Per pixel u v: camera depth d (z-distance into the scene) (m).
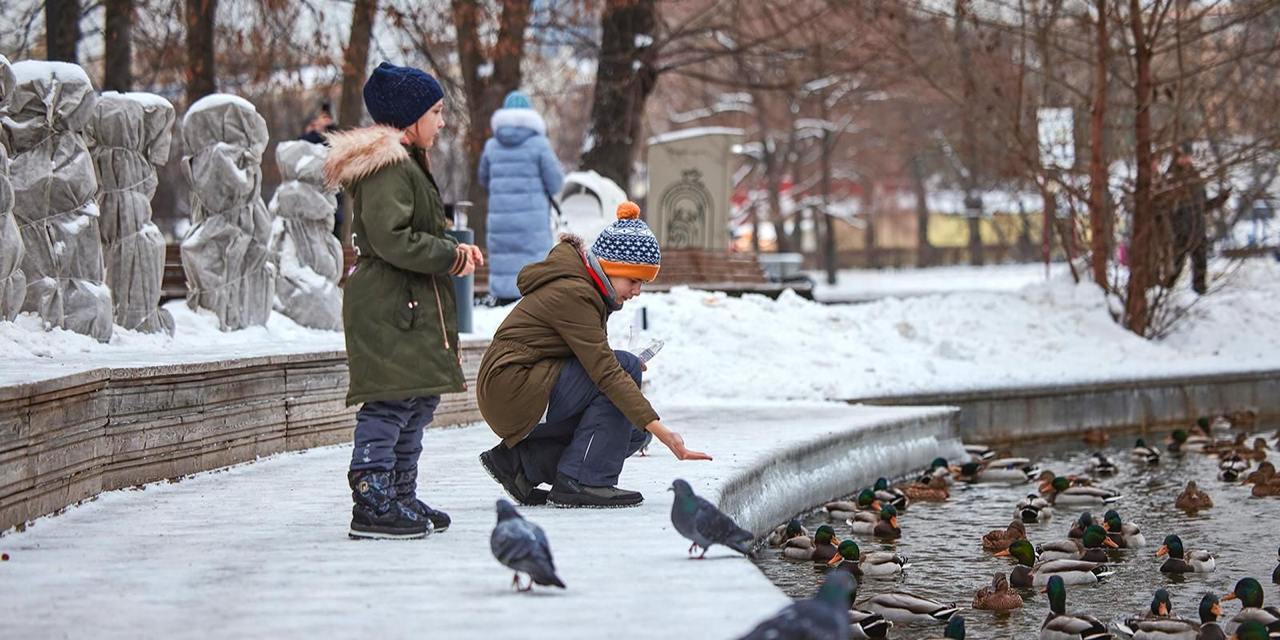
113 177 12.79
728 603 5.98
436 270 7.22
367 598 6.14
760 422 14.16
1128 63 23.41
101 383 8.92
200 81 26.44
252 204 14.32
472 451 11.64
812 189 64.75
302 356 11.45
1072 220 23.30
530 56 30.67
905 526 12.23
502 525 6.12
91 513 8.48
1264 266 27.12
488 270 22.69
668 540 7.43
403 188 7.21
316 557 7.08
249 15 26.28
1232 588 9.79
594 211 23.05
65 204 11.83
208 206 14.14
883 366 18.84
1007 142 23.83
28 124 11.62
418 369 7.30
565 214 23.11
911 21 25.33
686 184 29.75
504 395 8.28
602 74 29.31
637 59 29.20
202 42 26.17
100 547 7.39
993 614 9.01
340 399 12.01
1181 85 22.50
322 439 11.78
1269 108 23.47
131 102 12.81
